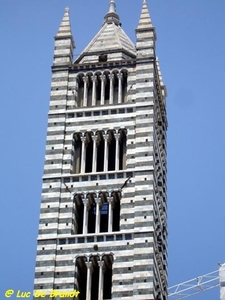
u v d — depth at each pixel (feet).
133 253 347.97
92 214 365.40
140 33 401.49
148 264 344.49
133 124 378.53
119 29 420.77
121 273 344.90
